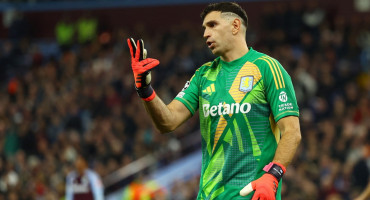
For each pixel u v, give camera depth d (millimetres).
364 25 64750
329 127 46625
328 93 54188
